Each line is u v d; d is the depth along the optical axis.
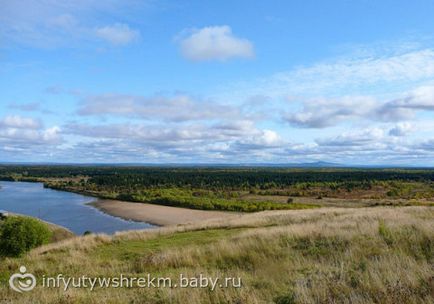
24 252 22.50
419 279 7.98
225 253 13.97
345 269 9.91
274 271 10.91
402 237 12.93
